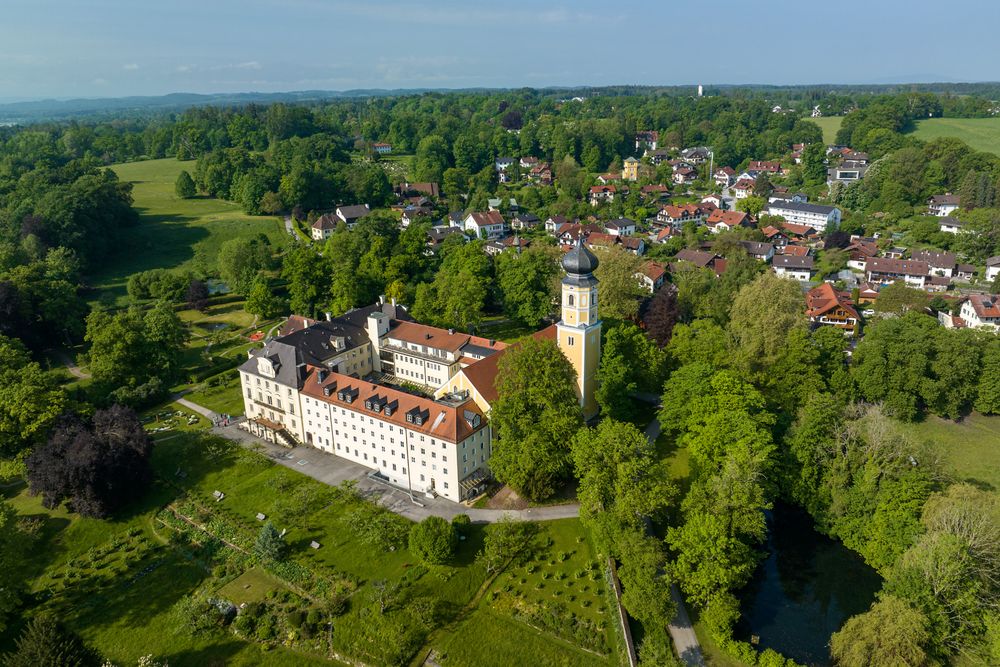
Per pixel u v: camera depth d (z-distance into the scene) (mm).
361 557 86188
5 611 79188
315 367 113562
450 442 93188
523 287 162125
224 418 124625
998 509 74562
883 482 84688
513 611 77062
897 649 65125
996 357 117750
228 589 83250
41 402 109125
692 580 74625
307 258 185875
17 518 95062
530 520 92000
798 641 75500
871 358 119875
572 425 93625
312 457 111125
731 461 81438
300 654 74000
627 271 149125
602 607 77312
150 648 75938
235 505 98500
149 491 103562
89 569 88688
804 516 98562
